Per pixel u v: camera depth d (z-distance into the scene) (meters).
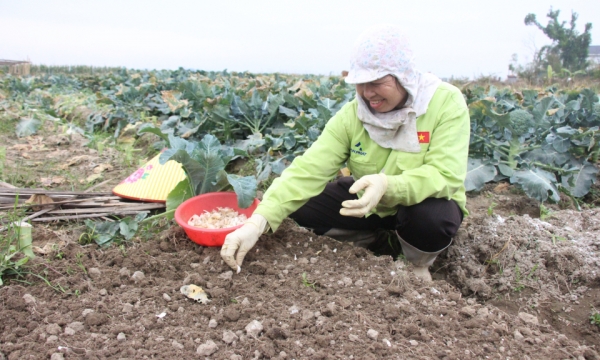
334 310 2.24
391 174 2.63
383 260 2.73
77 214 3.26
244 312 2.22
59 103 8.68
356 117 2.64
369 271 2.65
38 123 6.37
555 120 4.88
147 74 14.79
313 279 2.52
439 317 2.28
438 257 3.08
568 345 2.16
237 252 2.48
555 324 2.49
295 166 2.71
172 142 3.08
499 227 3.15
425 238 2.67
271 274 2.57
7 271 2.46
